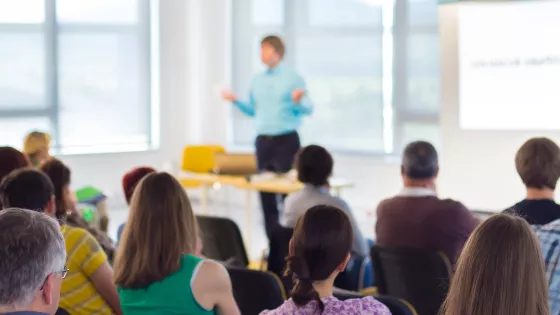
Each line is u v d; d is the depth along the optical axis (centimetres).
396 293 373
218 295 260
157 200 259
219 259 456
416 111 845
